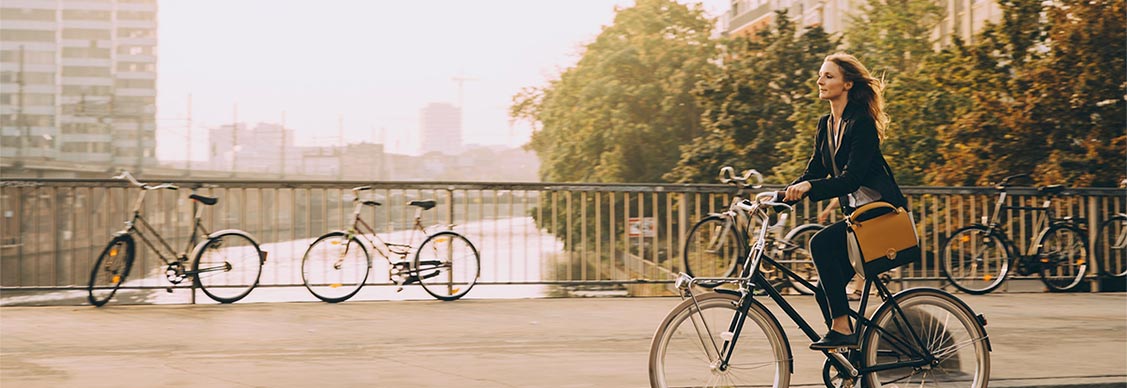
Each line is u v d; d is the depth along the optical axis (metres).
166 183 10.17
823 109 34.00
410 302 9.93
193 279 9.91
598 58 54.22
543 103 62.19
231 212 10.36
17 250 10.17
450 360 6.73
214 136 115.88
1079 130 27.77
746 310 5.02
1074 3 27.75
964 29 42.38
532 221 10.90
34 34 146.38
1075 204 12.01
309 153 129.38
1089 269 11.93
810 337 5.11
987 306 9.98
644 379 6.13
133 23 160.75
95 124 118.69
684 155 40.50
